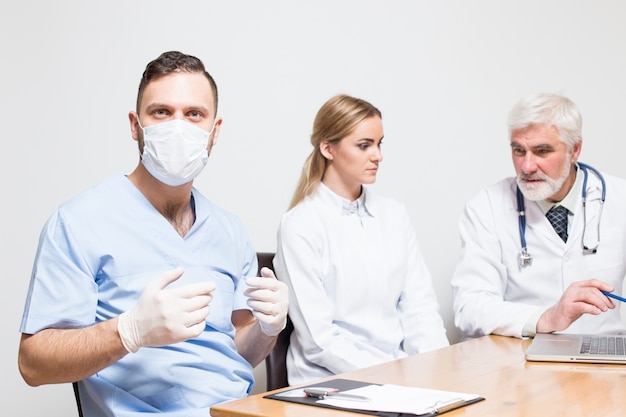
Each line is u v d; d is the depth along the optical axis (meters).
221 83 2.18
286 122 2.29
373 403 1.01
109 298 1.37
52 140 1.96
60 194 1.97
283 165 2.29
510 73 2.61
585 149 2.63
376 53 2.43
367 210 1.98
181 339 1.18
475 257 2.00
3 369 1.89
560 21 2.63
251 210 2.23
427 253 2.50
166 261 1.42
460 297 1.98
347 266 1.89
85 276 1.33
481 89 2.57
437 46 2.51
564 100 1.87
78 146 2.00
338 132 1.91
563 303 1.65
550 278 1.94
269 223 2.26
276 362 1.87
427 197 2.50
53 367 1.25
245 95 2.22
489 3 2.58
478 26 2.56
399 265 1.96
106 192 1.41
